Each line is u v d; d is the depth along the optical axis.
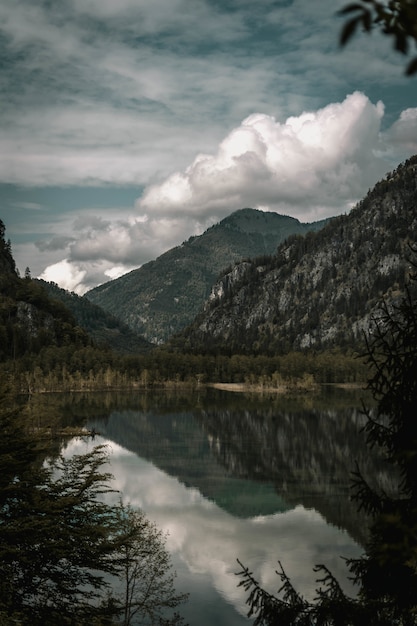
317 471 118.69
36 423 133.12
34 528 26.12
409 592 12.77
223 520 87.31
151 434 167.88
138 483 109.81
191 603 58.38
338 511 91.44
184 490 105.12
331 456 133.25
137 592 54.38
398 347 12.52
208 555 72.75
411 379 12.28
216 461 130.50
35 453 29.78
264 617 14.05
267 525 85.00
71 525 28.67
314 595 59.41
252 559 71.56
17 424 29.97
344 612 13.28
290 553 73.56
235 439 158.88
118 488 105.56
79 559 27.41
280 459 131.62
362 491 12.88
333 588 14.02
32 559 25.91
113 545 28.22
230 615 55.59
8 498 27.73
